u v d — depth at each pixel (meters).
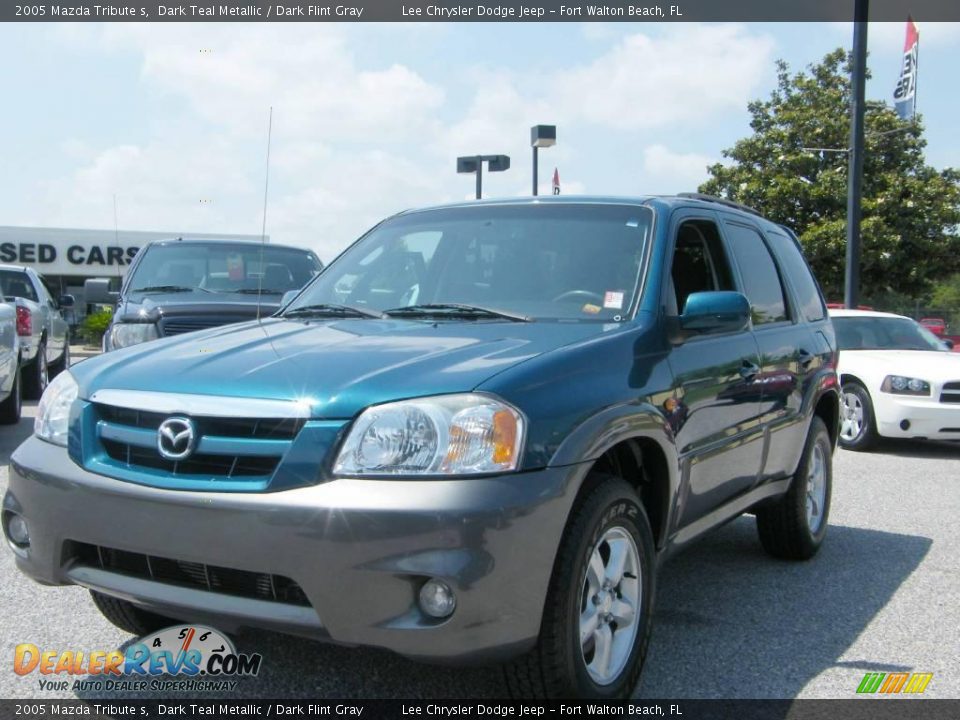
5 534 3.45
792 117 21.72
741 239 4.98
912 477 8.39
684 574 5.18
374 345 3.40
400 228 4.81
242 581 2.93
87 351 25.80
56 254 33.19
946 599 4.77
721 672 3.78
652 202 4.36
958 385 9.52
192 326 8.05
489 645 2.79
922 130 21.75
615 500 3.20
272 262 9.57
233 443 2.93
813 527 5.53
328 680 3.62
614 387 3.33
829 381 5.54
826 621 4.41
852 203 14.88
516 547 2.80
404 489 2.77
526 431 2.91
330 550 2.75
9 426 10.05
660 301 3.86
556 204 4.49
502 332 3.60
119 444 3.16
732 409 4.25
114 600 3.70
